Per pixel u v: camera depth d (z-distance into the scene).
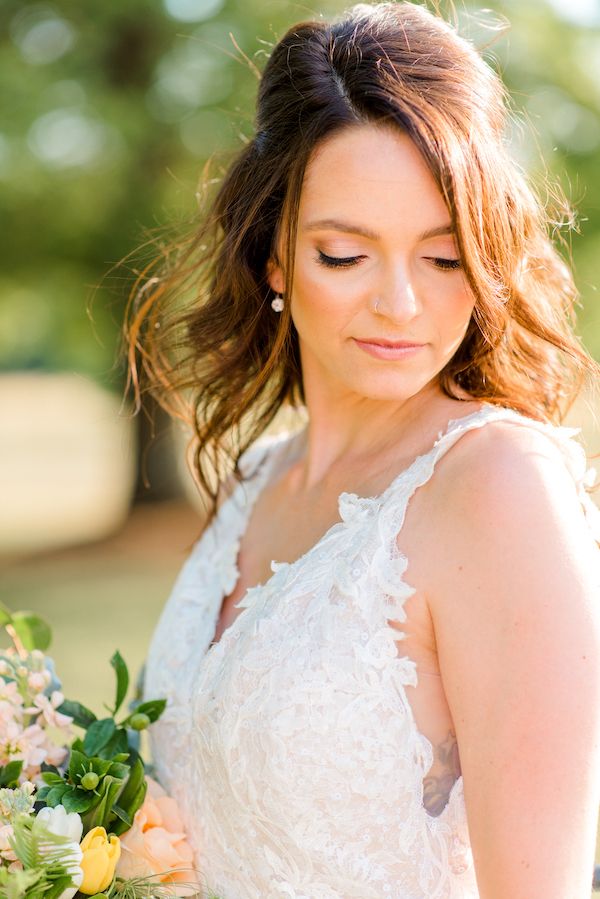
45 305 10.73
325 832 1.32
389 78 1.33
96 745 1.50
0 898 1.22
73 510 12.85
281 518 1.74
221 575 1.74
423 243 1.36
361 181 1.34
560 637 1.16
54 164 8.60
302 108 1.41
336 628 1.34
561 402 1.64
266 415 1.92
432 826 1.30
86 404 31.45
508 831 1.14
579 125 8.45
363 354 1.41
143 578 8.88
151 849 1.45
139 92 8.67
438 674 1.32
